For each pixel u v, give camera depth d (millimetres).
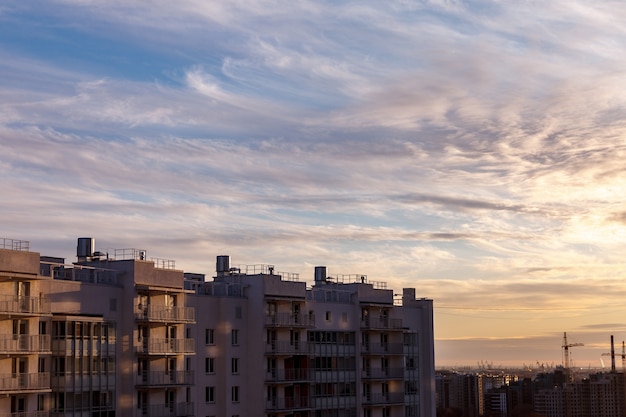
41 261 108188
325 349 139125
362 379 144375
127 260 110250
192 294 120312
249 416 127000
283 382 129375
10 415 94188
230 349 125000
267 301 129375
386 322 149125
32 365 97562
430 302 158250
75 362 102125
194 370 119375
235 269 133750
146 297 112000
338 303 142500
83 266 106625
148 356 110875
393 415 149625
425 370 156250
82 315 104438
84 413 102750
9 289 96312
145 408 110500
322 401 137125
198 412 119625
